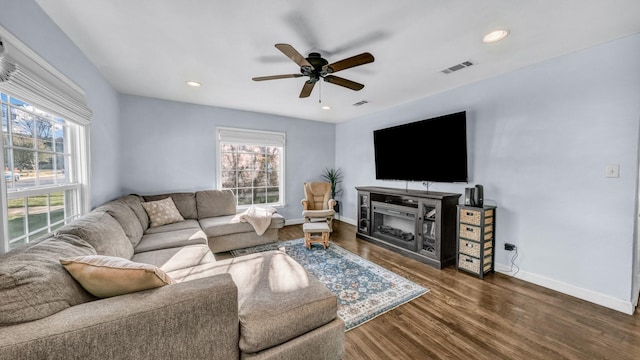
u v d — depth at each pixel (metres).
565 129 2.26
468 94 3.00
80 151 2.16
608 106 2.02
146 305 0.95
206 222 3.41
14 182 1.42
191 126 3.96
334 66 1.96
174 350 0.98
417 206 3.20
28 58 1.42
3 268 0.87
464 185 3.11
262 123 4.61
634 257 1.96
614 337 1.68
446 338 1.68
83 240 1.43
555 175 2.33
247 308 1.25
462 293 2.27
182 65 2.48
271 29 1.83
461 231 2.76
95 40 1.99
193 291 1.05
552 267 2.37
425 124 3.35
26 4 1.41
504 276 2.64
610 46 2.00
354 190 5.08
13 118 1.42
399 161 3.80
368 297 2.19
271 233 3.69
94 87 2.46
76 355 0.82
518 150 2.58
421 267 2.88
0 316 0.79
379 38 1.95
